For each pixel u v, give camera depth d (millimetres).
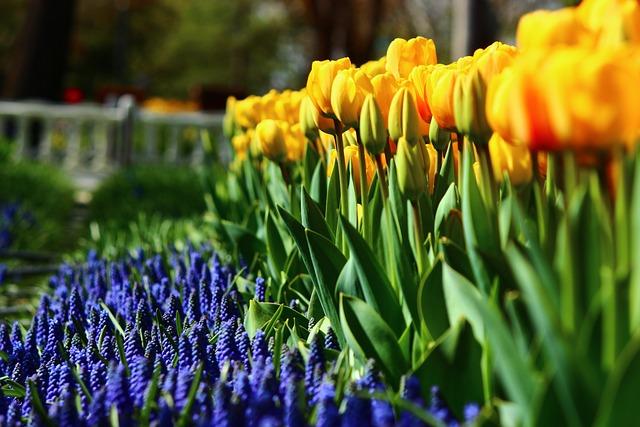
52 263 3533
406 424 1155
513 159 1262
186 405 1207
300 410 1182
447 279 1222
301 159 1945
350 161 1541
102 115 8133
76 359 1445
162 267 2031
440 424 1138
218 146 8133
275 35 26438
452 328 1195
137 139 8805
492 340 1126
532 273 1077
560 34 1158
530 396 1106
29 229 3967
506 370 1120
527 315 1158
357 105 1406
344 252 1485
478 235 1245
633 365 1022
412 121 1339
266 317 1483
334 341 1396
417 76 1383
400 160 1312
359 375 1326
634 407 1029
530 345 1158
